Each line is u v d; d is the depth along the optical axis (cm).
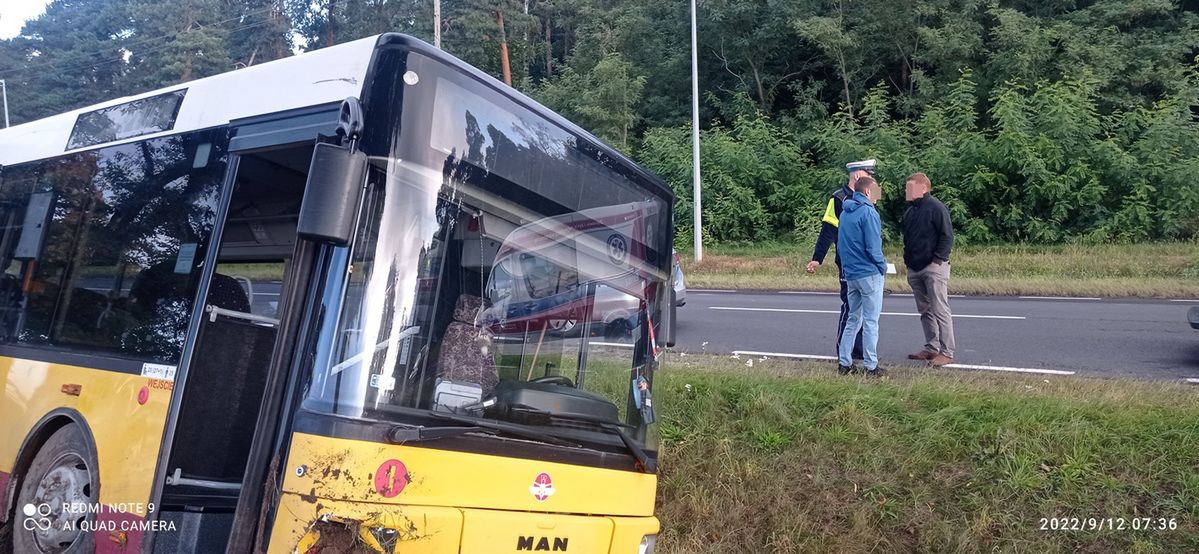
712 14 3391
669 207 518
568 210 444
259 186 450
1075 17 3039
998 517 559
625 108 3388
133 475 435
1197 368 929
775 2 3381
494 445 383
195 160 466
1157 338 1116
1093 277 1834
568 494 409
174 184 475
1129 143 2572
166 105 499
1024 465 591
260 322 453
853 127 2942
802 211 2794
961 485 592
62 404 506
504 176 411
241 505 357
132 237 495
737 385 765
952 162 2591
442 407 373
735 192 2892
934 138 2728
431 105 381
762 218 2867
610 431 437
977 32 3112
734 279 2025
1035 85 2816
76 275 532
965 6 3100
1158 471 573
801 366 883
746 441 679
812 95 3378
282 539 347
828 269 2230
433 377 373
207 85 475
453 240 387
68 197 558
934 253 898
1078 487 570
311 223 345
